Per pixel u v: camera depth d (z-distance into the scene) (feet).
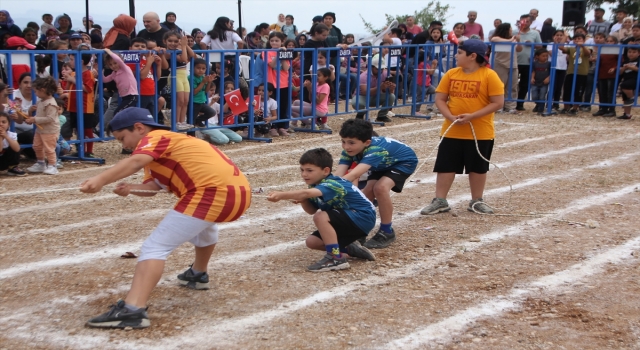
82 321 13.57
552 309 14.44
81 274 16.29
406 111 51.47
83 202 23.36
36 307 14.26
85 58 31.96
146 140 13.38
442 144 22.36
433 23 51.93
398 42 51.65
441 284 15.96
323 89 40.88
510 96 50.70
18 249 18.15
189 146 13.70
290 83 39.17
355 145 17.95
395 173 18.70
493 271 16.88
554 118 48.06
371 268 17.15
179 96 34.09
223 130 37.04
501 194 25.46
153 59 32.17
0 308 14.20
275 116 38.83
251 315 14.01
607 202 24.06
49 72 32.50
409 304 14.69
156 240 13.44
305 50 39.81
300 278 16.29
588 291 15.47
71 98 30.42
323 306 14.55
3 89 27.22
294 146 36.09
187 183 13.64
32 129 29.48
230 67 39.91
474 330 13.38
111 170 12.83
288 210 22.76
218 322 13.64
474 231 20.57
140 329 13.21
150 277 13.29
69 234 19.58
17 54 28.09
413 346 12.64
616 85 46.98
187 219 13.46
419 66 49.65
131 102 31.55
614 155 33.60
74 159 30.83
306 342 12.75
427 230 20.67
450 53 50.67
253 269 16.90
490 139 22.29
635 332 13.33
